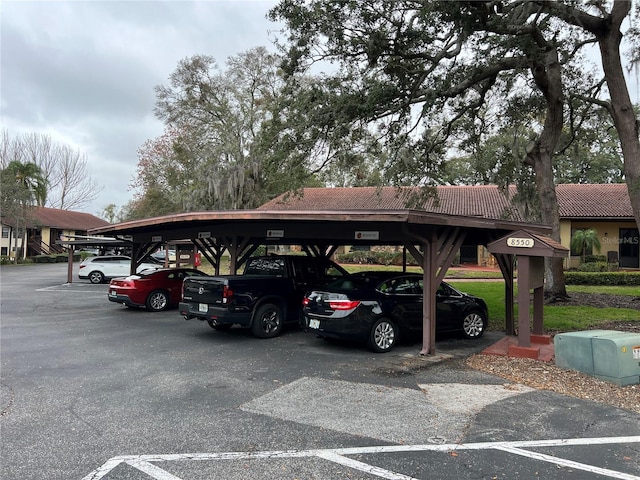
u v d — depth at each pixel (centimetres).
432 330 832
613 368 642
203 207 3198
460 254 3216
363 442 439
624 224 2642
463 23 956
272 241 1326
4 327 1119
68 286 2262
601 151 3831
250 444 434
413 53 1162
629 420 500
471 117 1587
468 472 378
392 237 854
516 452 417
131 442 438
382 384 639
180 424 485
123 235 1652
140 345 907
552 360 768
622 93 1270
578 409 536
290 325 1142
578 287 1977
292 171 1283
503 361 772
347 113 1178
